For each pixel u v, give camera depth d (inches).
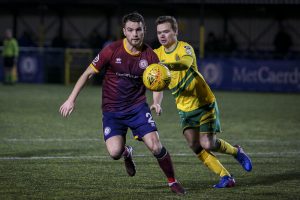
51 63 2401.6
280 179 673.6
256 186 631.2
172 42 610.5
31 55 2404.0
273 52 2447.1
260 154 863.7
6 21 2834.6
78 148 881.5
